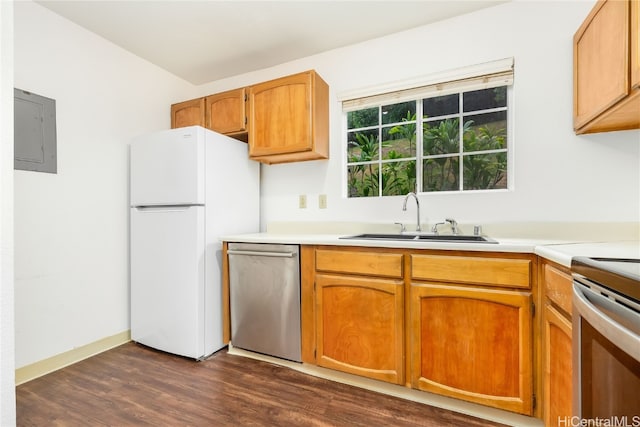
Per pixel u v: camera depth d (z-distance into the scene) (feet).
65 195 6.65
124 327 7.77
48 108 6.39
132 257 7.56
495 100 7.02
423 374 4.94
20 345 5.88
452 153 7.34
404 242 5.08
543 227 5.92
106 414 4.82
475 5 6.38
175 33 7.31
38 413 4.86
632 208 5.40
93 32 7.25
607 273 2.25
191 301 6.70
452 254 4.76
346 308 5.56
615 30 4.26
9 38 3.74
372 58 7.59
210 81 9.86
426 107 7.61
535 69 6.05
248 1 6.24
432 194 6.92
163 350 7.06
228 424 4.57
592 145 5.65
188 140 6.82
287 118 7.32
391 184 8.09
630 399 1.95
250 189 8.41
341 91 7.91
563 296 3.57
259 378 5.92
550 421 3.95
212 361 6.66
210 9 6.47
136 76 8.26
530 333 4.28
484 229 6.39
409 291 5.07
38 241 6.19
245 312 6.66
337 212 7.96
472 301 4.62
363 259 5.42
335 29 7.20
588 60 5.08
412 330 5.02
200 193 6.77
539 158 6.00
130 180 7.94
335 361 5.65
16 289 5.86
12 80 3.76
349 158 8.47
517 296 4.34
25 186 6.01
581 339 2.65
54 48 6.51
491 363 4.49
